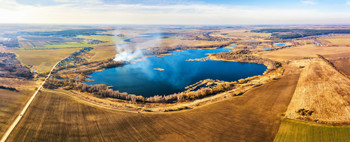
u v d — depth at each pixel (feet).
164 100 318.24
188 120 250.57
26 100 298.15
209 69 554.46
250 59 648.79
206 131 226.38
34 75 451.94
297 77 417.08
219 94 342.44
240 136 216.13
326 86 346.74
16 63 572.92
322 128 221.05
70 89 361.10
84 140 209.67
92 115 258.57
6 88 330.13
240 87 375.66
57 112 263.29
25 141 206.59
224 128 231.91
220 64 618.85
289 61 585.63
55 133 219.41
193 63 636.07
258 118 252.42
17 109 269.03
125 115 261.24
